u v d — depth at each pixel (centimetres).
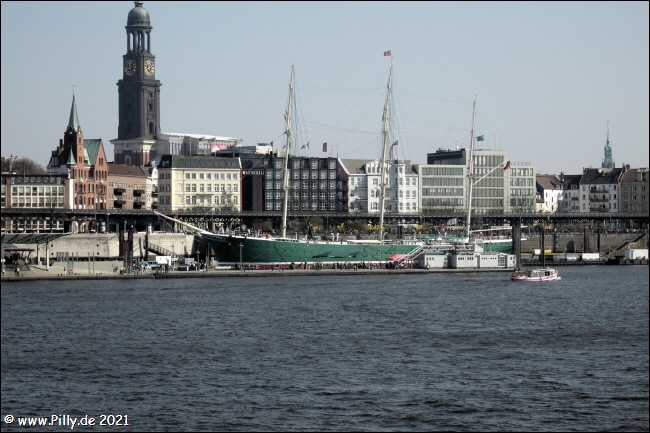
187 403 12412
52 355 15388
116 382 13488
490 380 13688
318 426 11494
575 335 17588
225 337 17012
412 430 11406
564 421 11812
